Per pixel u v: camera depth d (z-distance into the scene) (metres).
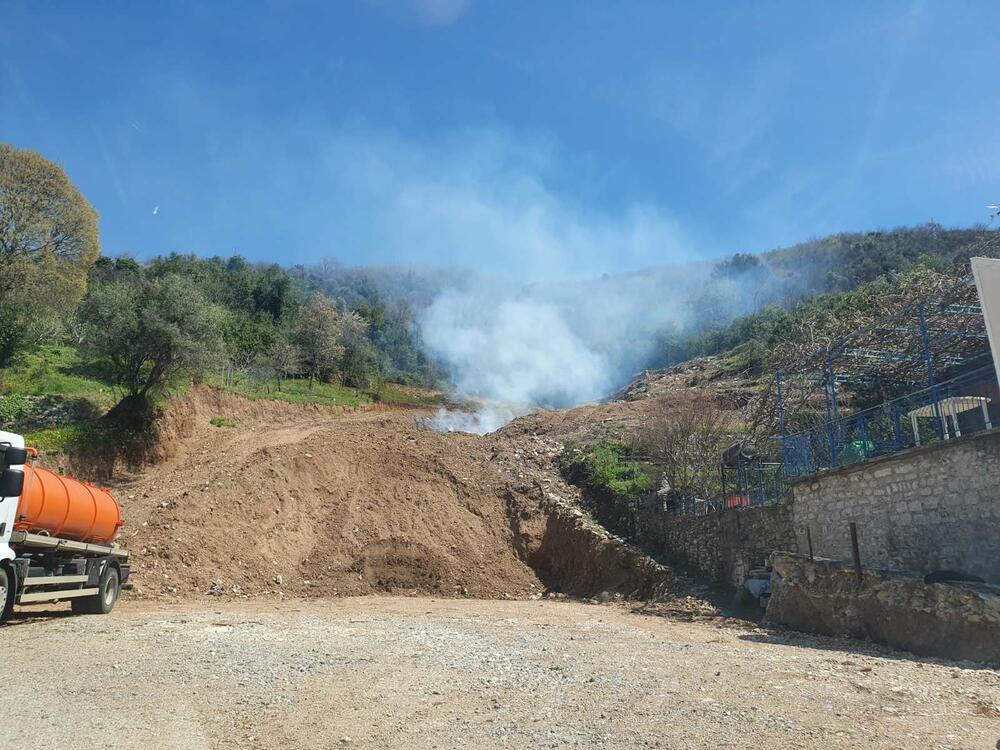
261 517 22.08
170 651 9.48
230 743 5.70
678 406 26.86
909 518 13.12
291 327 57.62
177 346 27.16
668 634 12.70
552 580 22.72
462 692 7.43
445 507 25.06
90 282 50.38
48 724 5.92
